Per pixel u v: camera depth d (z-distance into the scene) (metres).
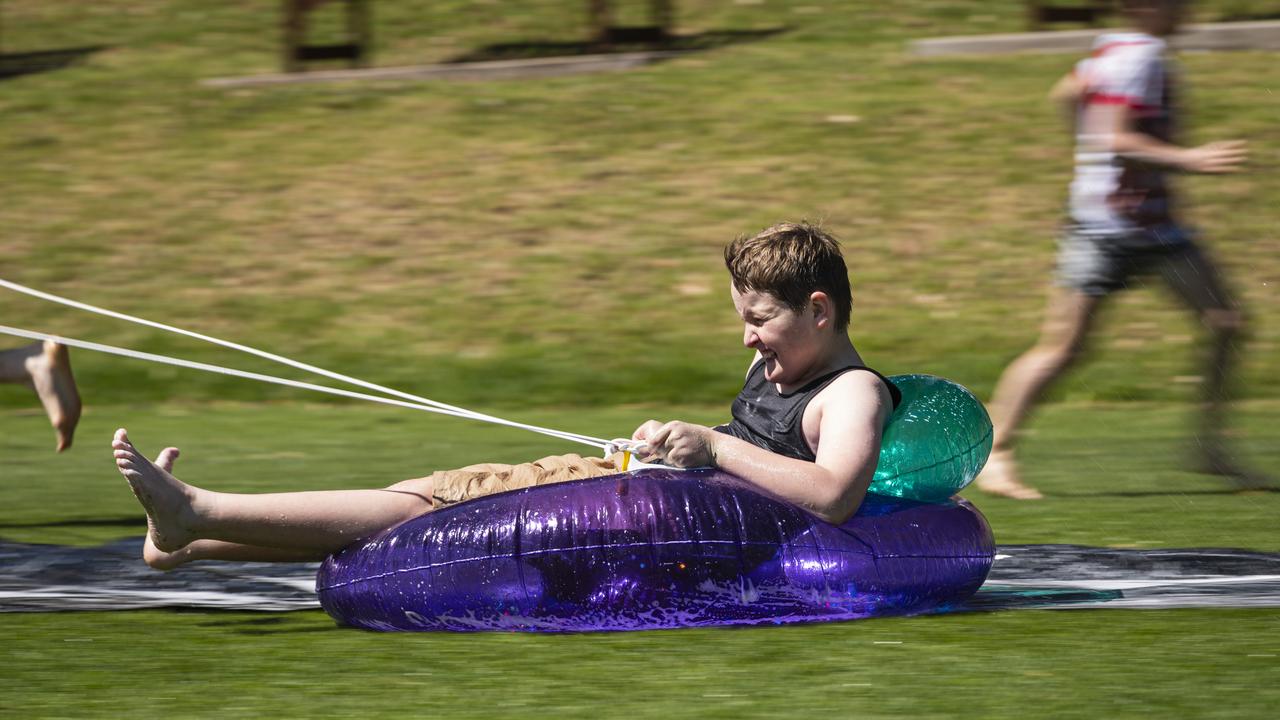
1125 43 16.19
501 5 52.97
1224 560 12.66
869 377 10.20
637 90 41.94
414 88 43.50
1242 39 41.28
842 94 40.44
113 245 33.94
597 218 34.09
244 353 28.38
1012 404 16.53
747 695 8.08
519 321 29.30
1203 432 17.64
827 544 9.92
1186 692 8.02
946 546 10.25
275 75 45.97
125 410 25.11
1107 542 13.66
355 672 8.74
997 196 33.88
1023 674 8.47
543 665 8.86
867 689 8.16
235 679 8.59
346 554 10.15
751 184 35.41
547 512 9.88
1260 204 32.28
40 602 11.10
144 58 49.44
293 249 33.34
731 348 27.72
